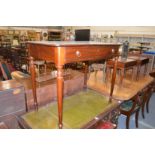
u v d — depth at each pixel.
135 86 3.15
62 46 1.21
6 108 1.50
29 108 1.73
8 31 8.16
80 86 2.45
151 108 3.12
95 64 3.67
